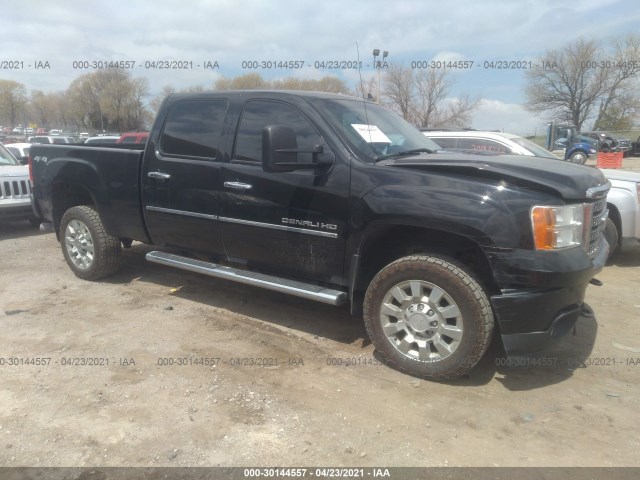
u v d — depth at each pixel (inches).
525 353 132.3
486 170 133.6
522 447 116.1
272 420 125.3
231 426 122.9
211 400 134.0
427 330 141.1
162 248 206.2
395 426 123.4
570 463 110.7
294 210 158.6
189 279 234.4
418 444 116.8
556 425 124.4
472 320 133.7
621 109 1675.7
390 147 163.8
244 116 173.0
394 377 146.1
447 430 122.0
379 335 149.6
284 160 147.5
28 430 121.2
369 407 131.2
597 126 1716.3
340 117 162.2
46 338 170.9
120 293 215.3
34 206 248.1
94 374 146.9
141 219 201.5
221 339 171.2
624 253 282.0
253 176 165.8
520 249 127.7
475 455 113.2
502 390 139.9
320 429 121.9
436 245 147.8
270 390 138.9
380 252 156.6
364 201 145.0
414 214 136.3
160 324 183.2
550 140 1220.5
